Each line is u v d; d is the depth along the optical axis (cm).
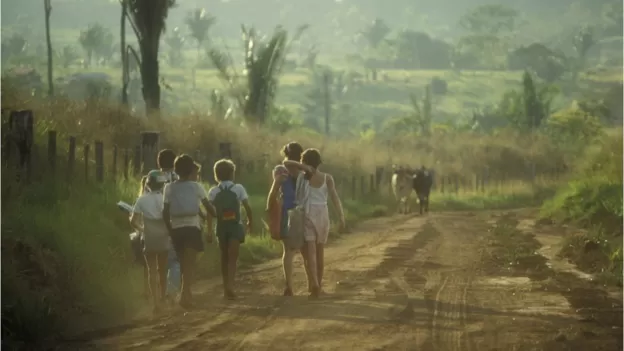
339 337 1653
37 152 3108
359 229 4766
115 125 4691
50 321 1753
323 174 2233
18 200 2494
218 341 1625
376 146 10956
